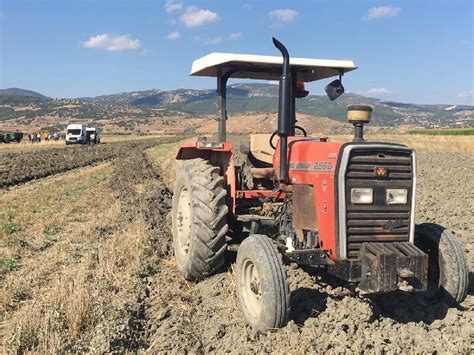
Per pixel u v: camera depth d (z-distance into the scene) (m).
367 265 4.60
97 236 9.05
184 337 4.92
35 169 24.08
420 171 20.12
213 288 6.09
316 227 5.17
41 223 10.36
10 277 6.75
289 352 4.39
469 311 5.21
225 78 6.47
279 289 4.66
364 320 4.95
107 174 21.77
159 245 8.14
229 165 6.41
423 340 4.63
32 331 4.95
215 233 6.04
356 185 4.78
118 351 4.67
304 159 5.36
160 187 14.98
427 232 5.40
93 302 5.47
